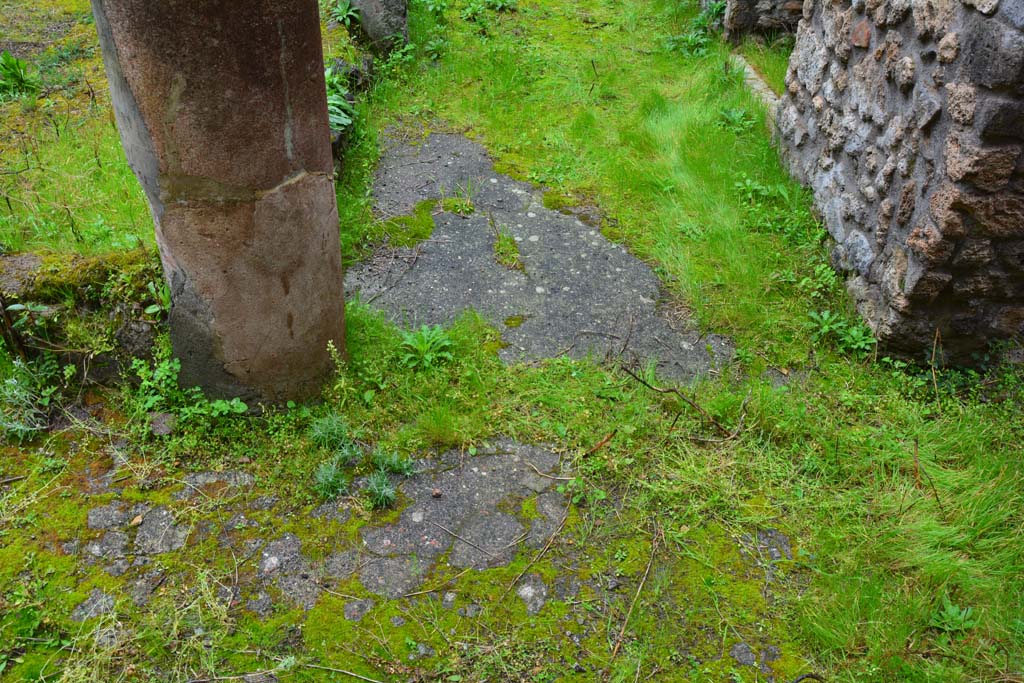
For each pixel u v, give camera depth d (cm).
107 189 435
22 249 372
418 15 704
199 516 282
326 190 293
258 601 257
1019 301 346
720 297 414
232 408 313
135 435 310
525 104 598
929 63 341
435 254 437
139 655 239
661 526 290
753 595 268
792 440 329
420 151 537
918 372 368
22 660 237
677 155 532
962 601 269
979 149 301
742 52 679
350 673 239
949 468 320
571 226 470
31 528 275
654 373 357
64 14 675
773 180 512
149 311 317
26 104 511
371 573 268
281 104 261
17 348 319
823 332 385
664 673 244
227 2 233
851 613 260
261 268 287
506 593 265
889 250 371
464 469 309
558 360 365
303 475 299
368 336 361
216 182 264
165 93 245
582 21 757
